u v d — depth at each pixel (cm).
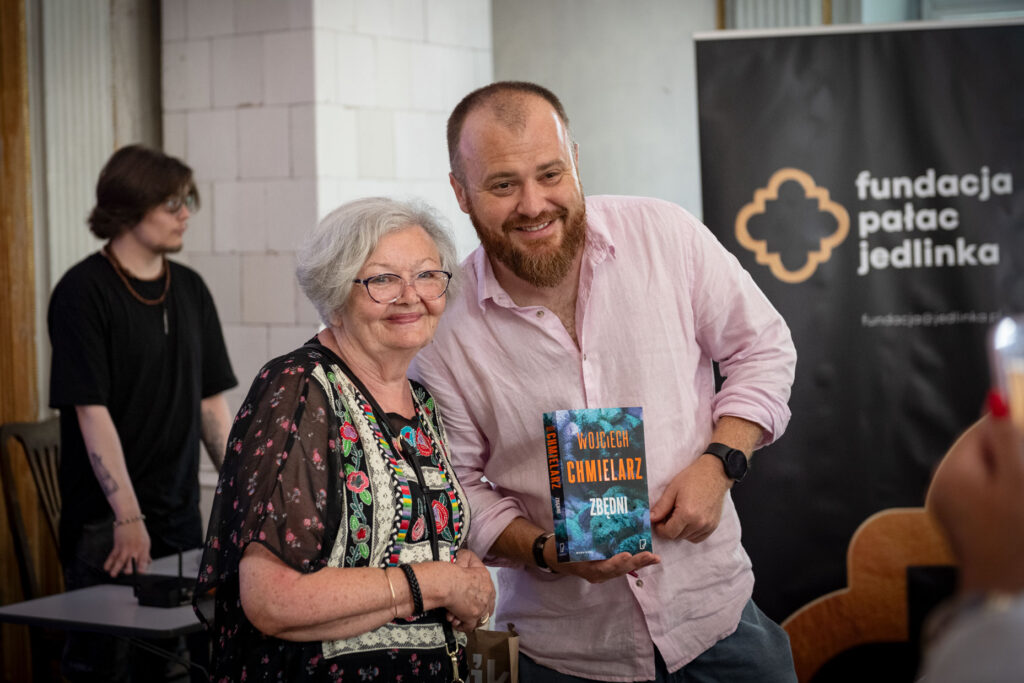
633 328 189
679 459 190
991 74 314
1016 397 73
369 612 154
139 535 306
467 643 183
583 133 529
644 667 192
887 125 317
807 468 322
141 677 298
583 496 171
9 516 338
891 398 320
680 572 191
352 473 159
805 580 324
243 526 150
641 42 520
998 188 315
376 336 168
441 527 169
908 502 321
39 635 333
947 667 69
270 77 440
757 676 198
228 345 459
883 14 470
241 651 154
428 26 475
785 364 196
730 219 321
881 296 319
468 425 198
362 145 450
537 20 529
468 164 180
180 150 464
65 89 435
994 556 72
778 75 318
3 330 418
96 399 312
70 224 436
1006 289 317
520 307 189
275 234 443
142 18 466
